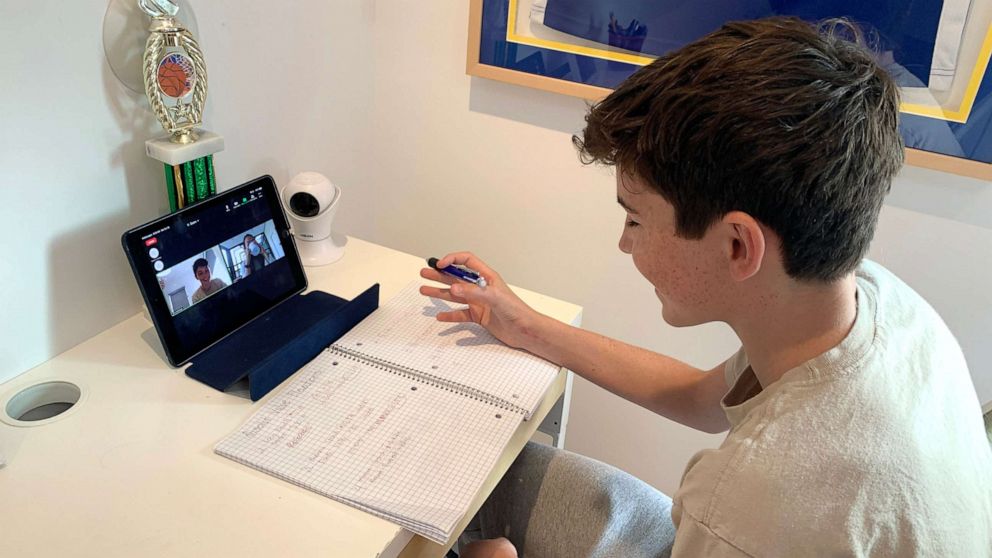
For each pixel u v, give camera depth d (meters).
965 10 1.00
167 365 0.92
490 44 1.30
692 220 0.63
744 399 0.84
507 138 1.41
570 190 1.39
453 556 1.14
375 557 0.68
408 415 0.85
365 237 1.60
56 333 0.92
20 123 0.81
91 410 0.84
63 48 0.83
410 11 1.38
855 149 0.58
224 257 0.99
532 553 1.04
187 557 0.67
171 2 0.92
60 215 0.89
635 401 1.03
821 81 0.58
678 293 0.69
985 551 0.63
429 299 1.09
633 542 1.01
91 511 0.71
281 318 1.02
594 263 1.45
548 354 1.00
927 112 1.08
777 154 0.57
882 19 1.05
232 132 1.13
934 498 0.59
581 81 1.26
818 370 0.63
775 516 0.59
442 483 0.76
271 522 0.71
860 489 0.58
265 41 1.15
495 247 1.53
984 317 1.20
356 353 0.95
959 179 1.12
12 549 0.67
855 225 0.60
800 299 0.64
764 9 1.10
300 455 0.78
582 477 1.07
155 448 0.79
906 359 0.65
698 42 0.63
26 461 0.76
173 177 0.96
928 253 1.19
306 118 1.30
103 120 0.90
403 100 1.47
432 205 1.55
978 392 1.25
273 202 1.07
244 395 0.88
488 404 0.88
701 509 0.63
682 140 0.59
